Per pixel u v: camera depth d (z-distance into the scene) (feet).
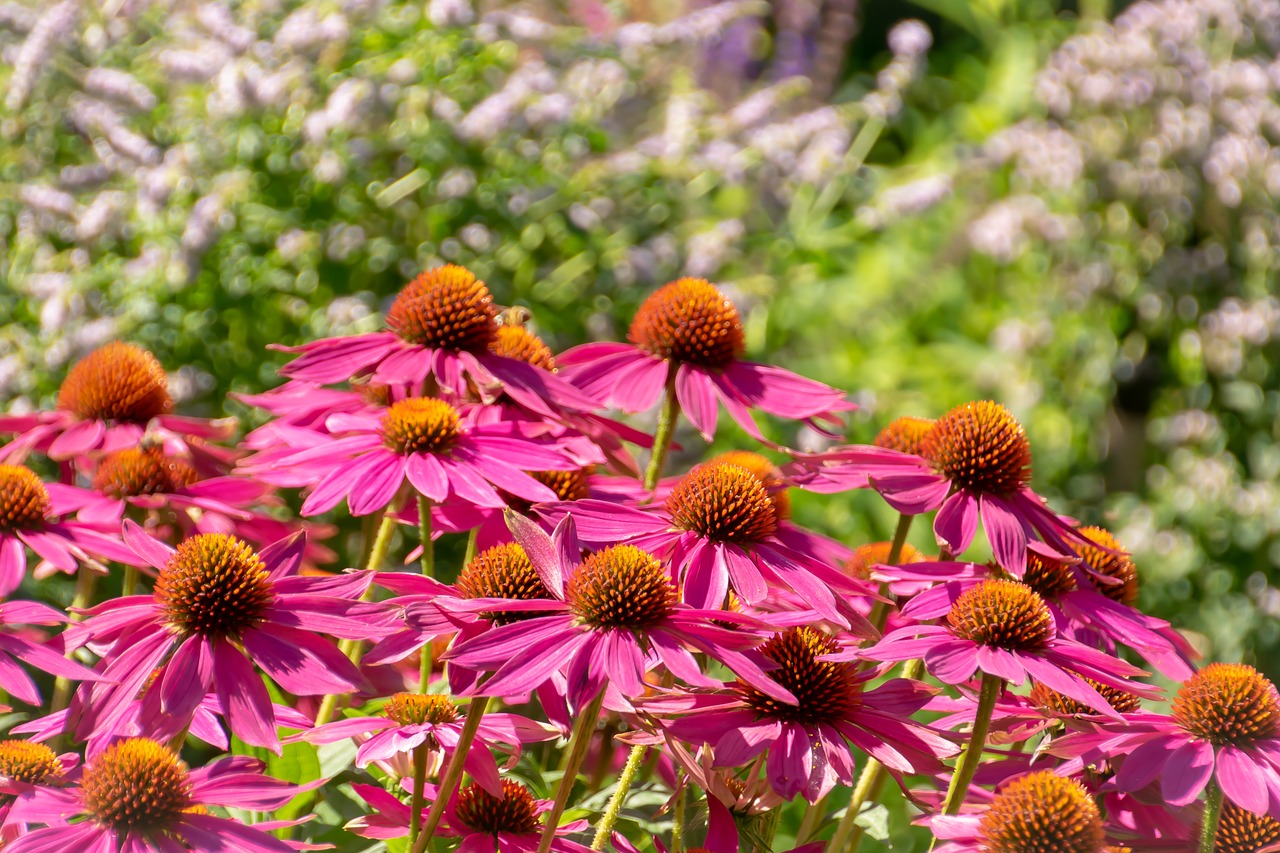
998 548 4.29
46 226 6.34
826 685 4.14
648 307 4.61
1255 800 4.08
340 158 6.41
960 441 4.36
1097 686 4.31
